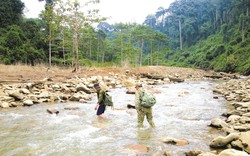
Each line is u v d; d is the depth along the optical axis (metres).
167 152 4.56
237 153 3.96
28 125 6.74
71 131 6.25
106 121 7.36
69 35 26.72
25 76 15.46
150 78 22.78
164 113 8.48
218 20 105.06
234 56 53.66
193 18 123.56
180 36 113.06
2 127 6.51
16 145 5.16
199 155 4.28
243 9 86.56
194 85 18.91
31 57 33.88
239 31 74.44
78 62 23.36
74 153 4.74
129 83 17.03
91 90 13.59
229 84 18.53
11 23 39.88
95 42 55.69
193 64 81.00
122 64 29.78
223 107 9.50
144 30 61.09
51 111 8.22
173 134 6.05
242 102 9.88
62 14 21.61
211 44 87.44
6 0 40.94
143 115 6.76
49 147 5.07
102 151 4.86
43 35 38.50
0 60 28.02
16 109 8.77
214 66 61.62
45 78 14.71
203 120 7.52
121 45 44.34
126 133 6.14
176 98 11.80
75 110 8.82
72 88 12.85
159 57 60.28
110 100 7.98
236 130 6.05
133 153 4.73
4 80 12.88
